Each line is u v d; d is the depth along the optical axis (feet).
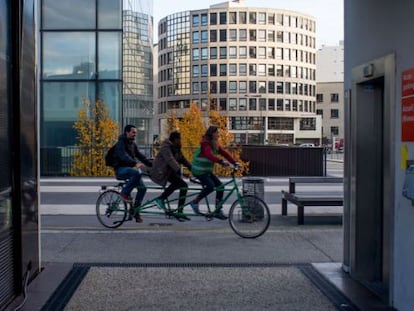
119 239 26.05
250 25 380.58
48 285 18.15
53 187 52.44
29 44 18.31
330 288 17.99
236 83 380.99
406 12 14.39
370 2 17.04
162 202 28.78
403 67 14.61
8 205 16.29
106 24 67.05
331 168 96.73
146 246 24.56
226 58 380.37
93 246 24.48
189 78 387.34
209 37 382.22
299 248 24.22
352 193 18.93
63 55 67.10
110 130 65.16
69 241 25.54
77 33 67.00
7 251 16.12
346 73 19.40
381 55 16.20
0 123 15.48
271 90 384.68
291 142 387.14
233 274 19.72
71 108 67.21
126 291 17.61
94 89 67.21
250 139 377.71
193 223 30.94
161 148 28.40
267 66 383.86
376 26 16.57
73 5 66.80
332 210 36.60
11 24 16.71
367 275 18.75
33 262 18.90
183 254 22.98
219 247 24.40
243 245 24.85
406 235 14.56
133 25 79.00
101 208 31.89
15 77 16.85
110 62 67.21
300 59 396.37
